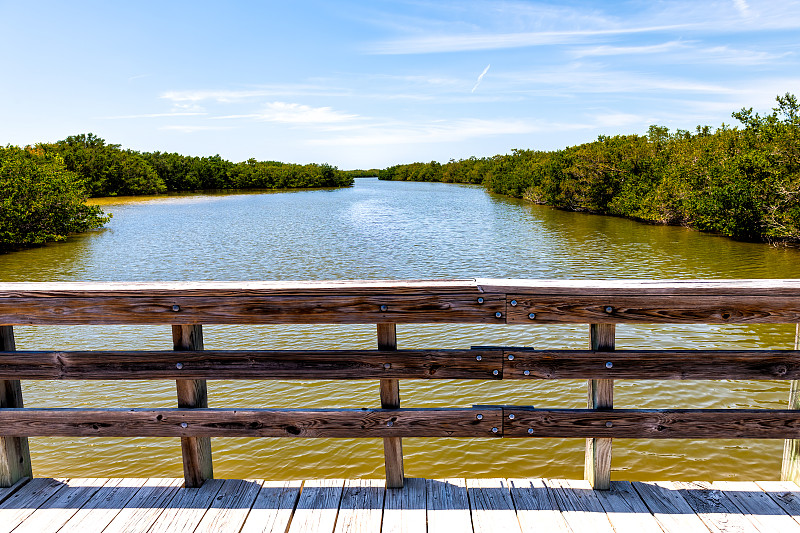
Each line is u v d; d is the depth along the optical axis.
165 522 2.42
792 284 2.33
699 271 15.38
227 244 22.52
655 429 2.47
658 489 2.63
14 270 17.59
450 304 2.40
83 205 28.17
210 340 9.21
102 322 2.44
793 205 20.14
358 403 6.79
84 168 61.06
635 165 33.47
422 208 42.12
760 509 2.46
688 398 6.74
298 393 7.09
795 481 2.68
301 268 16.67
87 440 5.89
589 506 2.50
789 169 20.58
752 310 2.34
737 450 5.46
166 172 78.31
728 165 22.30
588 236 23.62
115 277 16.06
